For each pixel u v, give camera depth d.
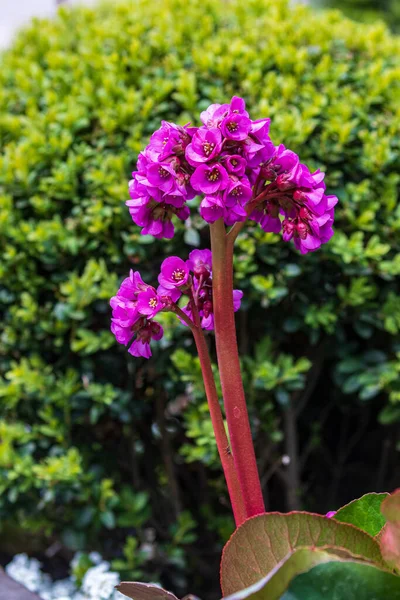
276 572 0.86
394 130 2.33
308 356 2.48
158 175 1.04
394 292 2.31
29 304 2.30
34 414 2.48
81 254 2.34
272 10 2.70
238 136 1.01
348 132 2.24
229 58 2.39
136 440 2.67
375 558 0.97
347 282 2.30
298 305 2.25
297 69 2.41
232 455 1.08
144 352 1.11
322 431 2.83
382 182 2.29
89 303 2.26
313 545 0.97
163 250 2.27
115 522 2.47
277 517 0.96
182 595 2.62
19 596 1.89
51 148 2.35
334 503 2.82
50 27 2.95
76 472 2.28
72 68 2.61
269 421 2.34
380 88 2.41
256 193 1.07
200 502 2.74
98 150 2.37
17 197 2.43
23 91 2.61
